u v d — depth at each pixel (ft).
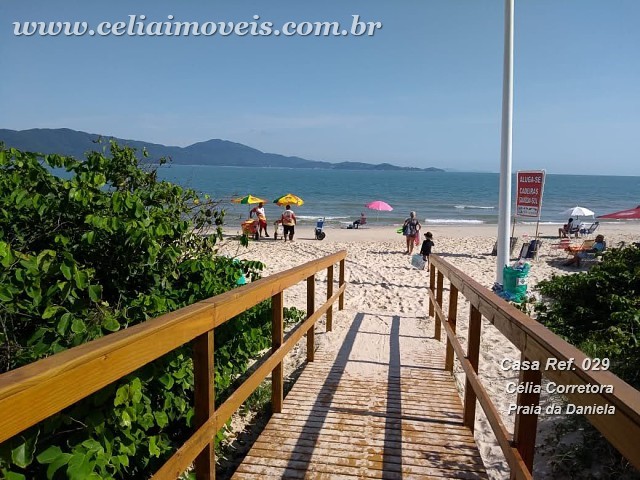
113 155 14.20
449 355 16.37
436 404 13.64
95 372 5.01
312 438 11.60
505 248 31.12
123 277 11.40
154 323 6.24
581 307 20.43
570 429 13.08
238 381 15.81
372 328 22.50
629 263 23.70
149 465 9.66
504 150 30.63
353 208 142.72
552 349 5.62
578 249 51.11
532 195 31.04
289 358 18.47
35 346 8.00
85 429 7.32
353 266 45.39
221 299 8.17
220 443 12.21
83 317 8.99
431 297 21.13
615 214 71.31
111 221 10.27
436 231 87.40
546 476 11.73
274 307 12.39
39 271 8.70
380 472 10.16
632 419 3.90
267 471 10.21
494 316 8.60
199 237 14.67
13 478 5.46
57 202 10.69
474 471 10.22
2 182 10.61
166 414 10.27
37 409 4.25
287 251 54.95
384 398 14.06
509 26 29.63
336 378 15.71
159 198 13.98
